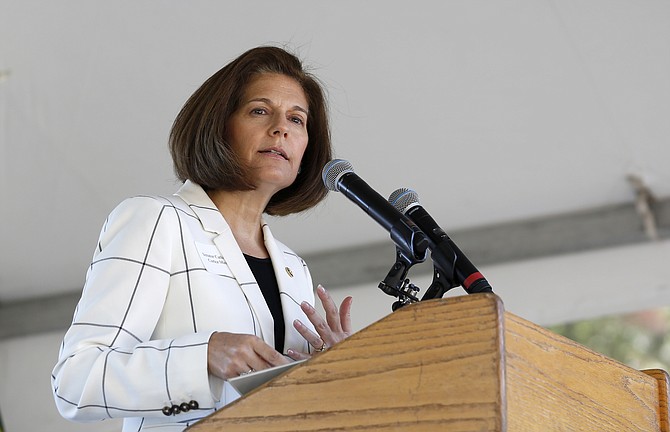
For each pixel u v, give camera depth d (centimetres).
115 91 1120
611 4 1018
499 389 260
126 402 362
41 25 1054
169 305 416
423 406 267
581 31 1044
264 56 494
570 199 1240
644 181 1200
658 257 1230
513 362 280
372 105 1129
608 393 322
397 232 381
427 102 1126
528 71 1088
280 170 472
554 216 1260
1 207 1235
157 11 1050
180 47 1082
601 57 1064
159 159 1188
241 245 472
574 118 1129
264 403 289
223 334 362
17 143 1160
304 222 1267
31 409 1355
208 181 467
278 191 533
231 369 350
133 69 1099
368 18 1054
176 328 413
